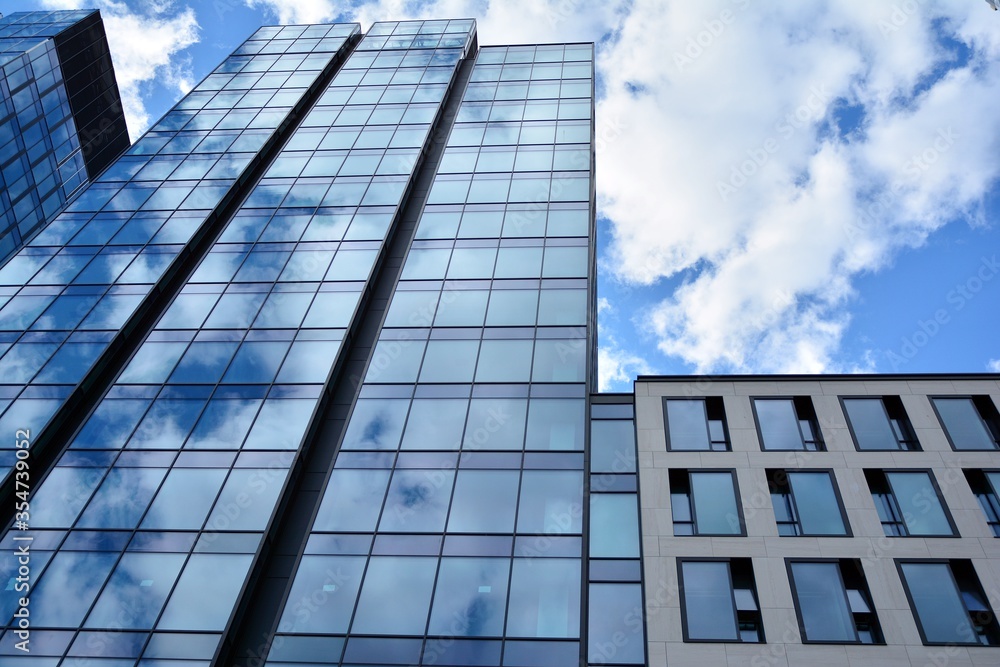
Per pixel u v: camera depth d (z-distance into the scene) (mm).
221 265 41219
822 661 23188
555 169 46719
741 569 25781
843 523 26562
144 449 31172
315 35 71000
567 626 24766
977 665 22766
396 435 31516
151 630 24812
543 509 28297
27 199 67625
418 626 25062
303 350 35469
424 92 57281
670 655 23688
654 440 29828
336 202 45469
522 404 32375
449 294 38406
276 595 26562
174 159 51281
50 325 37812
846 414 30000
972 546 25562
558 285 38312
